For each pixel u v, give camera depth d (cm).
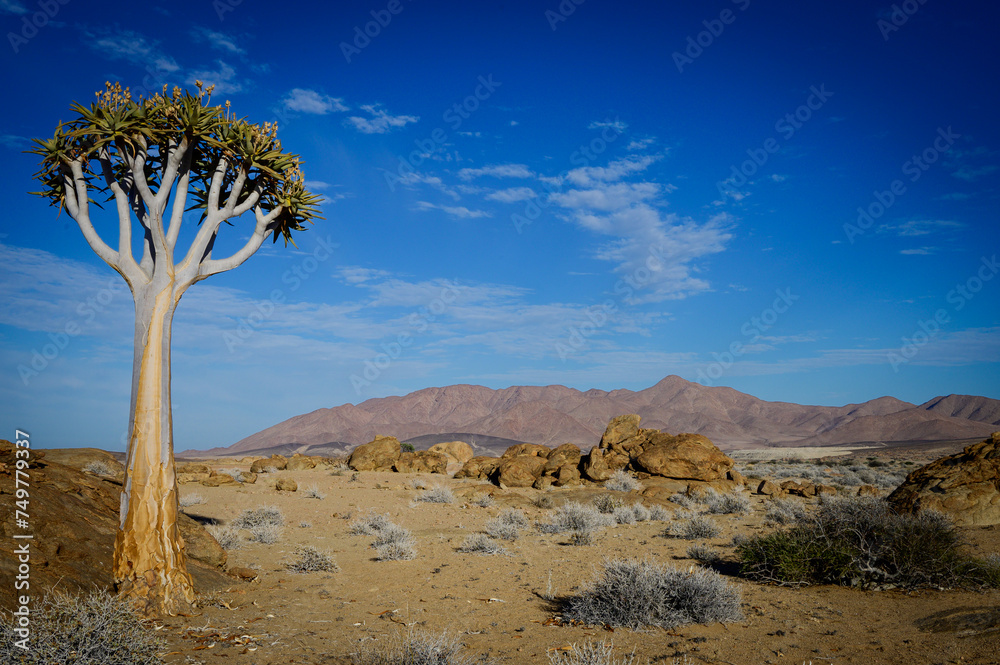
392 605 953
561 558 1379
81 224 838
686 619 795
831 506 1059
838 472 4353
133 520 789
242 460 4684
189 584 834
